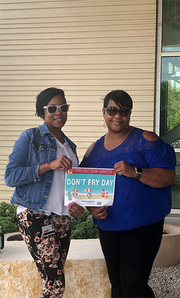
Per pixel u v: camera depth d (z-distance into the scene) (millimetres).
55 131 3092
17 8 7191
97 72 7008
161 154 2893
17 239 4910
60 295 2805
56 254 2820
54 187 2938
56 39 7109
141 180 2822
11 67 7270
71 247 3973
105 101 3014
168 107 6902
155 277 4473
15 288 3420
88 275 3479
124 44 6891
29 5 7152
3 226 5293
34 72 7207
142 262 2840
